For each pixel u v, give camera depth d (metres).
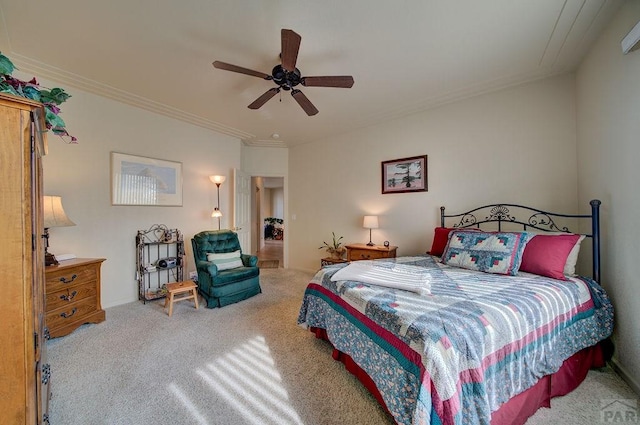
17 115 0.87
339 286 1.90
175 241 3.57
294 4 1.71
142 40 2.10
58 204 2.39
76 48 2.20
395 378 1.20
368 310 1.51
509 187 2.82
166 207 3.68
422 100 3.18
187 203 3.94
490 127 2.95
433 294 1.55
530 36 2.04
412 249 3.58
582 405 1.48
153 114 3.54
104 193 3.07
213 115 3.68
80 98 2.88
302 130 4.36
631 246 1.66
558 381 1.53
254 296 3.48
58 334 2.25
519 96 2.78
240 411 1.45
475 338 1.14
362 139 4.20
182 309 3.01
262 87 2.88
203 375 1.77
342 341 1.79
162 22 1.89
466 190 3.10
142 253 3.36
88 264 2.53
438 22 1.88
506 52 2.24
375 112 3.55
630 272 1.67
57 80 2.69
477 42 2.11
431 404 1.01
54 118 1.16
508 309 1.33
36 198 1.00
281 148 5.36
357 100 3.18
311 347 2.16
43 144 1.19
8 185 0.86
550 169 2.60
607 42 1.90
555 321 1.50
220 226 4.39
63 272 2.31
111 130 3.13
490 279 1.88
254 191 7.22
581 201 2.37
